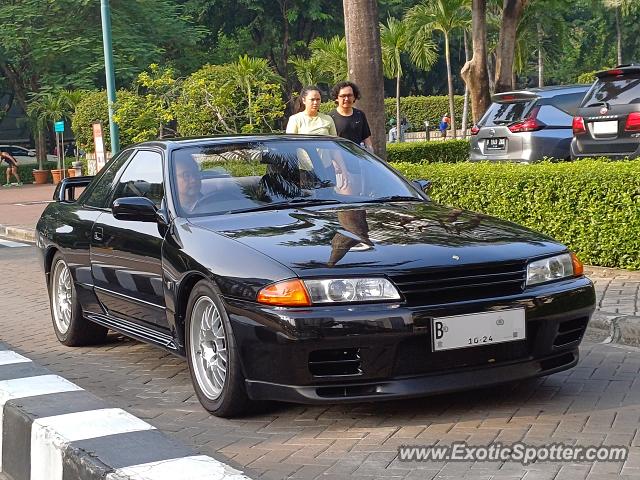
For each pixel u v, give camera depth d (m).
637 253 9.95
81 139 32.97
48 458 4.98
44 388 5.88
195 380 5.99
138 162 7.38
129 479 4.33
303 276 5.27
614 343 7.72
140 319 6.90
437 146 23.17
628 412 5.60
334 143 7.27
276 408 5.95
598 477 4.51
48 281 8.55
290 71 59.84
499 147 16.72
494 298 5.41
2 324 9.72
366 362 5.23
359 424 5.56
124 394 6.65
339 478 4.71
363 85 12.65
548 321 5.55
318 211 6.33
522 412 5.65
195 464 4.50
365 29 12.58
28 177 47.12
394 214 6.23
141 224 6.79
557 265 5.71
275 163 6.88
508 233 5.91
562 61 78.94
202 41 58.72
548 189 10.60
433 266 5.34
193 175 6.70
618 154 13.25
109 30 22.56
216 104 18.55
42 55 46.03
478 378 5.39
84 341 8.26
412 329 5.20
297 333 5.18
